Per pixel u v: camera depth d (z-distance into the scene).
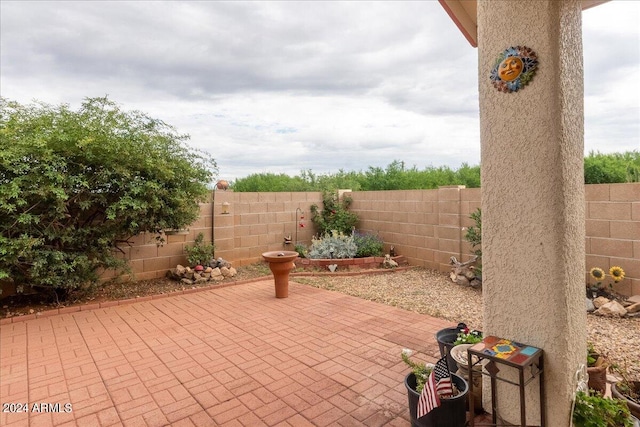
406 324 4.56
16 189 4.50
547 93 2.05
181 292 6.20
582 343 2.23
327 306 5.40
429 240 7.67
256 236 8.49
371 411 2.69
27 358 3.70
